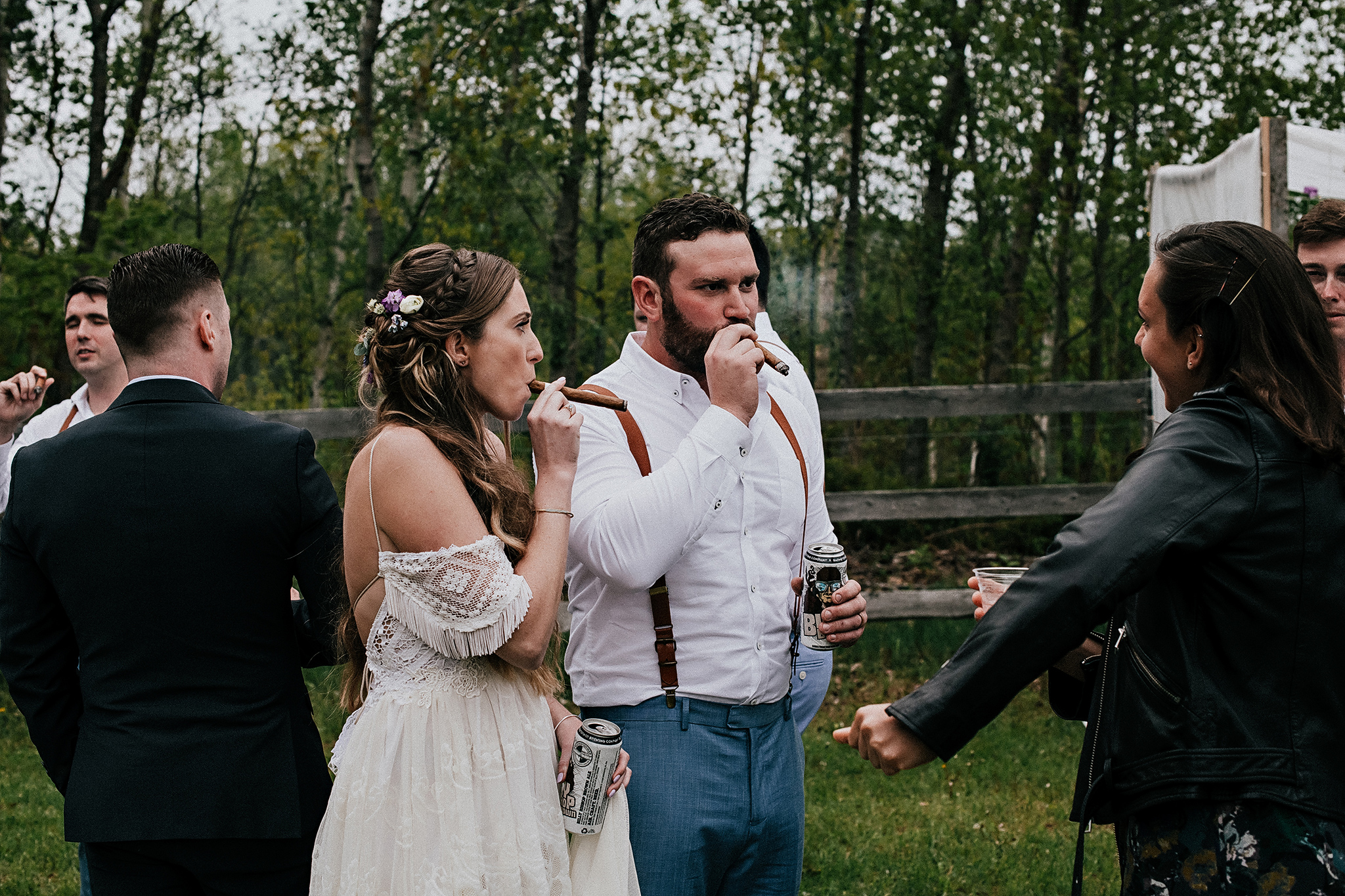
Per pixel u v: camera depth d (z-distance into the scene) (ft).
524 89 31.40
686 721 6.57
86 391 10.94
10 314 33.91
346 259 50.52
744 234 6.79
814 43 33.40
